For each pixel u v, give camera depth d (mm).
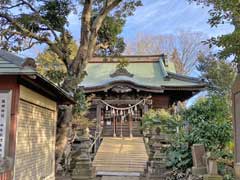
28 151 5637
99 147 15875
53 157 7574
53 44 10023
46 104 6848
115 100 19672
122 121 20484
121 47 11953
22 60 4840
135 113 20281
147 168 11125
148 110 18812
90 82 21047
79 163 9820
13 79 4848
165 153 9891
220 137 7809
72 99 7824
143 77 21625
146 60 24000
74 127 11055
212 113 8180
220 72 20250
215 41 4375
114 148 15680
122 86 18688
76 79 9648
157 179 9508
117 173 11555
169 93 19969
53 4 10156
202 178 6543
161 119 13914
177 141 9227
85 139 10562
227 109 8320
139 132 19922
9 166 4609
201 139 7879
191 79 19750
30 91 5578
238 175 4680
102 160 13531
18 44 10047
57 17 10281
